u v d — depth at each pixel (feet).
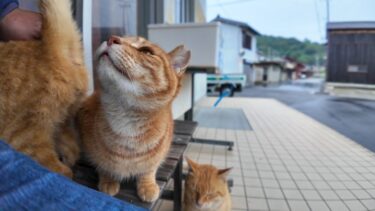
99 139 1.59
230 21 24.88
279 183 4.22
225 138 6.72
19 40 1.59
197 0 12.91
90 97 1.75
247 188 4.01
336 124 9.15
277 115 10.41
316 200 3.74
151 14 6.72
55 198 1.14
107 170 1.66
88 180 1.76
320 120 9.84
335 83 21.54
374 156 5.70
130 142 1.57
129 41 1.66
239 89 19.71
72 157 1.81
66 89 1.57
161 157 1.77
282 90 24.17
